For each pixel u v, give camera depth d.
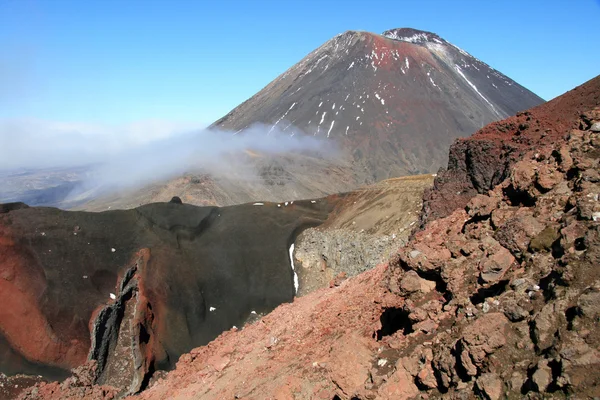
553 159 15.55
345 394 14.56
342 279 33.66
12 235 57.47
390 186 74.12
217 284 65.94
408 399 12.73
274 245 72.00
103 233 63.44
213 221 73.38
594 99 24.00
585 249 11.52
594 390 9.00
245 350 28.45
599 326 9.82
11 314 53.16
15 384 50.22
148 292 60.50
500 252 13.65
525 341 10.92
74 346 53.28
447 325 14.07
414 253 16.22
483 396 10.71
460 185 29.23
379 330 18.02
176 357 57.81
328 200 79.81
